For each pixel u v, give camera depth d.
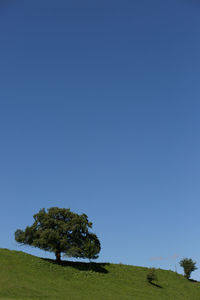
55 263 71.38
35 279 58.59
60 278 63.06
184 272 90.31
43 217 73.94
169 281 81.69
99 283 65.56
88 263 78.56
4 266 61.66
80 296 54.12
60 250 72.44
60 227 72.88
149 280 76.25
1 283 52.84
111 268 79.25
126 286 68.19
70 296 52.97
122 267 82.88
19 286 52.88
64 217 75.88
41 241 69.38
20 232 73.12
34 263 67.44
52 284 58.12
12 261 65.62
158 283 77.19
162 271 89.44
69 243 72.69
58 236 70.69
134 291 65.50
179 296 70.69
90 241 73.81
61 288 57.00
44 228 73.12
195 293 76.88
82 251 72.06
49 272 64.75
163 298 65.31
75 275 66.81
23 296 48.94
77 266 73.62
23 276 58.72
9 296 47.97
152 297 63.91
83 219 75.69
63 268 69.12
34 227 72.94
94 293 58.00
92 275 69.50
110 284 66.69
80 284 62.06
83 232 75.06
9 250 73.25
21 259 68.25
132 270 82.56
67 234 73.81
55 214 75.25
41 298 49.22
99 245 76.12
